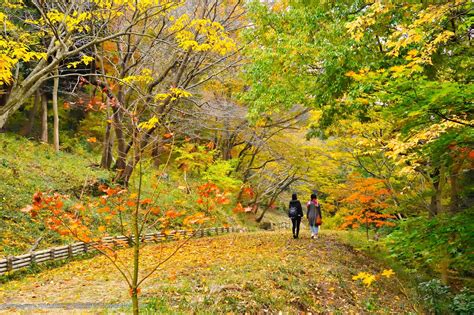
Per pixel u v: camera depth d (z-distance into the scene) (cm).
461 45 884
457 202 1065
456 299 1009
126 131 646
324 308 898
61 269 1173
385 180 1277
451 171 945
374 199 1382
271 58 1231
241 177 2919
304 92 1247
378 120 1076
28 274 1091
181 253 1352
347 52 1028
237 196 2873
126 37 1825
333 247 1455
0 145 2041
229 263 1096
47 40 1470
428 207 1191
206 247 1479
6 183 1599
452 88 572
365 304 1006
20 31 1334
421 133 645
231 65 1972
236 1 2003
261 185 3075
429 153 762
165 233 541
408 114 639
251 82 1387
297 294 891
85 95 2370
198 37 1728
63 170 2044
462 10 739
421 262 1225
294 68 1237
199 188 514
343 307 945
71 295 834
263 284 880
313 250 1367
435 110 630
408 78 664
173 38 1784
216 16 1944
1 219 1341
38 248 1295
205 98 2331
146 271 1066
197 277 913
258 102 1284
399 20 955
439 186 1130
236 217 2839
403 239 845
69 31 840
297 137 2595
